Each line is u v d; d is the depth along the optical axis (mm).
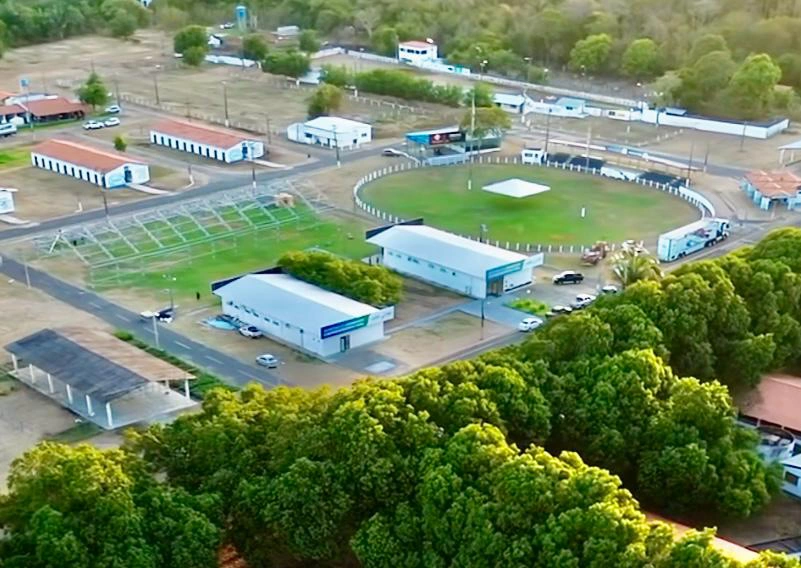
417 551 67500
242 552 72188
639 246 139875
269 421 76562
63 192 182375
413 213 168625
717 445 82688
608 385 83562
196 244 154000
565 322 93625
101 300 134000
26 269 144750
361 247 153125
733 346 97312
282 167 196750
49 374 106500
